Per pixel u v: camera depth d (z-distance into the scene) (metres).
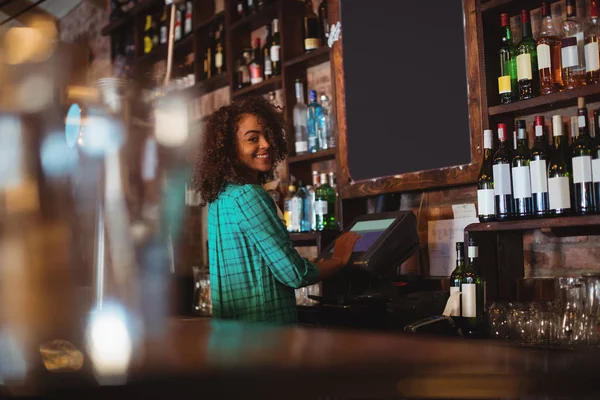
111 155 1.41
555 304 1.85
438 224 2.69
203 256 3.91
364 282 2.33
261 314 1.93
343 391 0.43
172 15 1.49
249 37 3.77
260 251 1.93
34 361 0.52
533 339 1.79
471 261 2.19
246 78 3.65
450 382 0.44
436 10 2.59
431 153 2.59
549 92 2.13
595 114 2.14
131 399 0.45
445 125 2.54
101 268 1.39
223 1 4.12
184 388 0.44
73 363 0.50
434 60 2.60
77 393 0.45
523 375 0.45
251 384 0.43
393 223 2.35
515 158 2.14
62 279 1.82
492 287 2.26
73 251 1.92
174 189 3.57
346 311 2.27
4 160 2.10
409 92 2.69
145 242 2.23
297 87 3.20
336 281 2.38
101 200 1.41
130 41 4.93
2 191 2.12
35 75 1.85
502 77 2.29
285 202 3.21
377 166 2.80
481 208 2.24
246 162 2.15
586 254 2.21
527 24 2.21
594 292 1.74
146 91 1.43
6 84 1.91
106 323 0.78
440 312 2.27
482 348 0.53
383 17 2.81
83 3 5.30
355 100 2.91
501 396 0.44
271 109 2.23
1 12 1.74
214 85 3.98
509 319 1.86
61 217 2.02
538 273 2.36
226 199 1.97
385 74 2.79
